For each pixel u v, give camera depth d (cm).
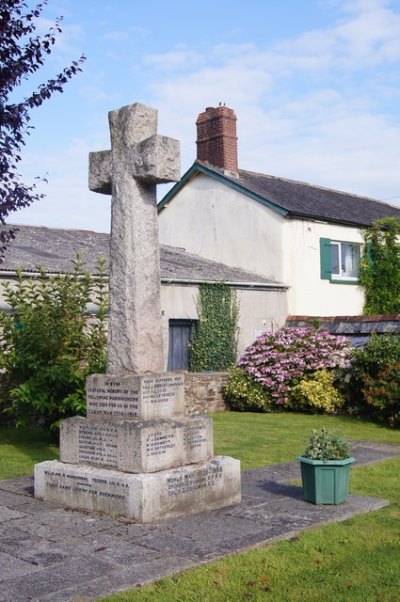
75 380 1002
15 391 1012
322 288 1983
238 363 1622
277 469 894
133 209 699
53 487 700
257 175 2200
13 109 898
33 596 456
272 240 1917
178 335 1678
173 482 642
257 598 462
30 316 1059
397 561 532
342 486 695
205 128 2125
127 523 619
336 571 513
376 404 1333
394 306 2108
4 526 615
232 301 1755
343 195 2434
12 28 895
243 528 604
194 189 2125
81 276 1341
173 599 457
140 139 706
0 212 889
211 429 712
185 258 1961
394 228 2109
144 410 671
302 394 1482
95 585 474
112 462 665
